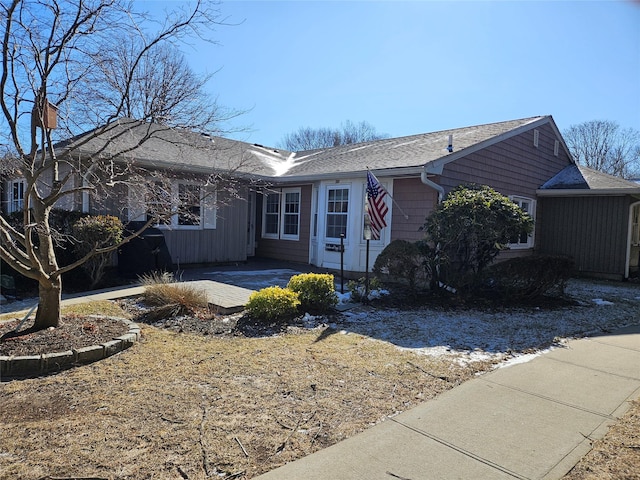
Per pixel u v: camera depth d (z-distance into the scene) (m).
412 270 7.79
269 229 14.05
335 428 3.07
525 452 2.77
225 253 12.29
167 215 5.66
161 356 4.52
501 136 11.11
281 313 6.13
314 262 12.09
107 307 6.53
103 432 2.90
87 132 5.64
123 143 9.44
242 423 3.09
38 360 4.01
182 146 11.31
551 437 2.98
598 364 4.64
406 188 9.68
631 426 3.15
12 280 7.30
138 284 8.50
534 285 7.88
